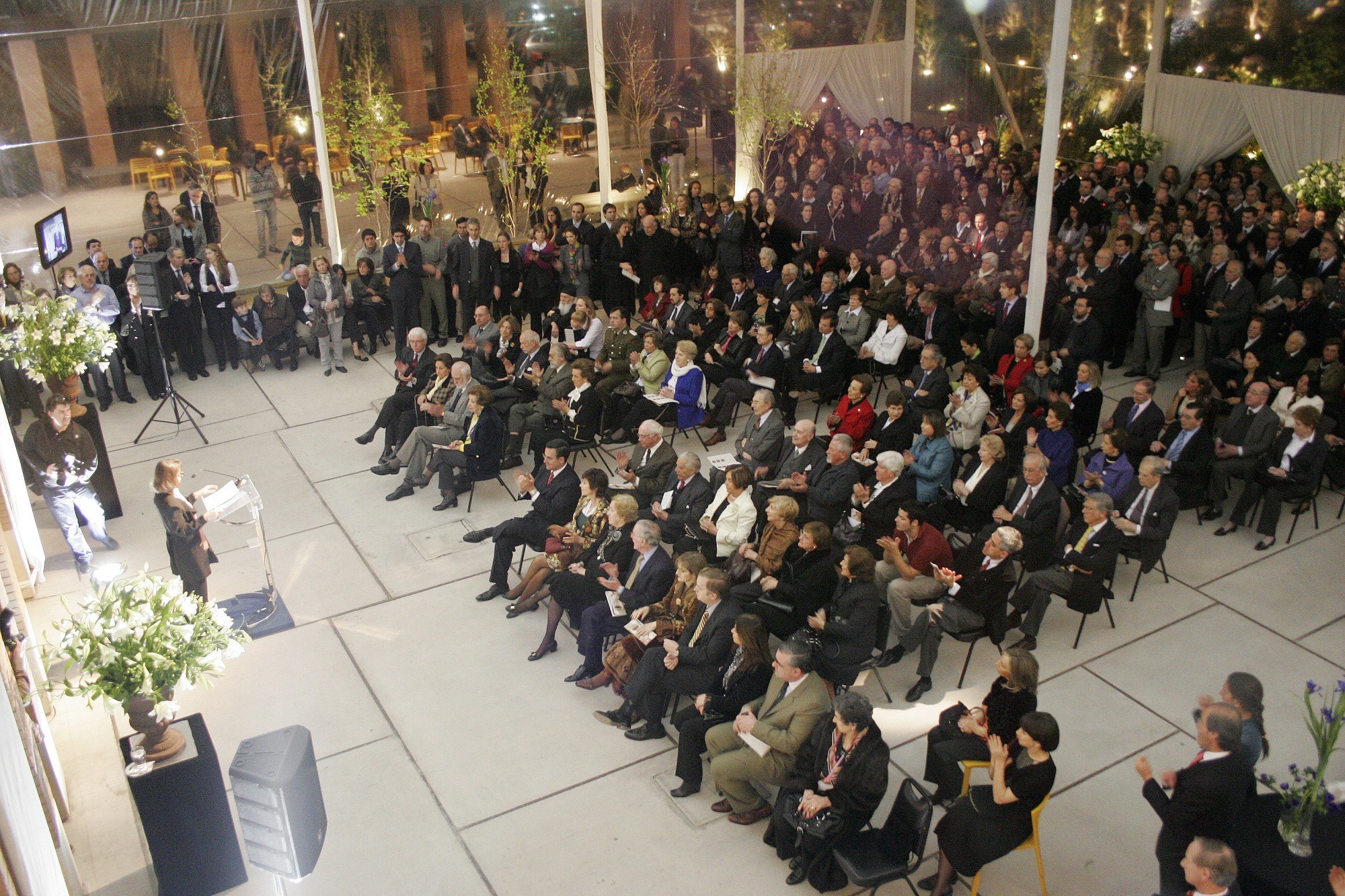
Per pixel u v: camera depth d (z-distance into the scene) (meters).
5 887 4.41
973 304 13.09
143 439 12.09
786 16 19.17
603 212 15.41
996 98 19.75
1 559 8.27
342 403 12.95
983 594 7.39
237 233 15.52
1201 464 9.33
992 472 8.81
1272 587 8.75
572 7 16.88
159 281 11.72
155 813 5.88
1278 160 15.87
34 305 10.20
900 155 18.14
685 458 8.91
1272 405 10.04
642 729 7.38
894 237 15.82
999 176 16.72
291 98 15.31
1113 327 13.03
